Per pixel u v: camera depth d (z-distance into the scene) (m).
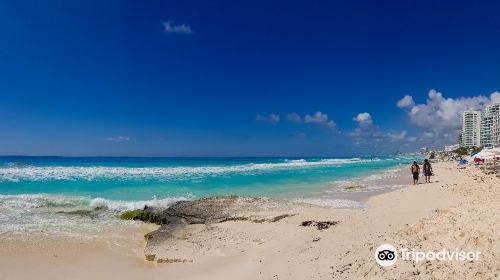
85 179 36.91
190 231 15.90
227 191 29.84
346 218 15.80
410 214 13.84
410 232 9.79
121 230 16.81
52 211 20.45
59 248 13.83
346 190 31.16
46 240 14.80
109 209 21.09
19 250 13.38
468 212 9.95
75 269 11.69
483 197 16.70
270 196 26.97
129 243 14.84
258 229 15.37
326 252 10.80
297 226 15.27
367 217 14.76
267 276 9.71
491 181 25.38
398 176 47.97
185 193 28.20
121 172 47.38
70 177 38.84
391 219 13.57
